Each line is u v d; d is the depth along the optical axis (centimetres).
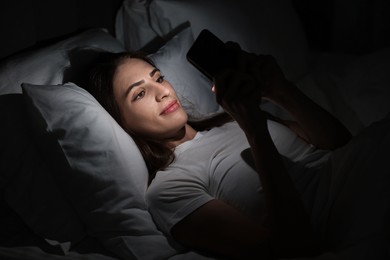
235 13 188
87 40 162
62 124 116
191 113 163
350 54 244
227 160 128
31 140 123
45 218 118
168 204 118
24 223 125
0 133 121
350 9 252
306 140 148
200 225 112
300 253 102
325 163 131
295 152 141
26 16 165
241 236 107
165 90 136
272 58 126
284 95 132
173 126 136
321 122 135
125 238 117
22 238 120
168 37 183
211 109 170
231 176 124
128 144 125
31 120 119
